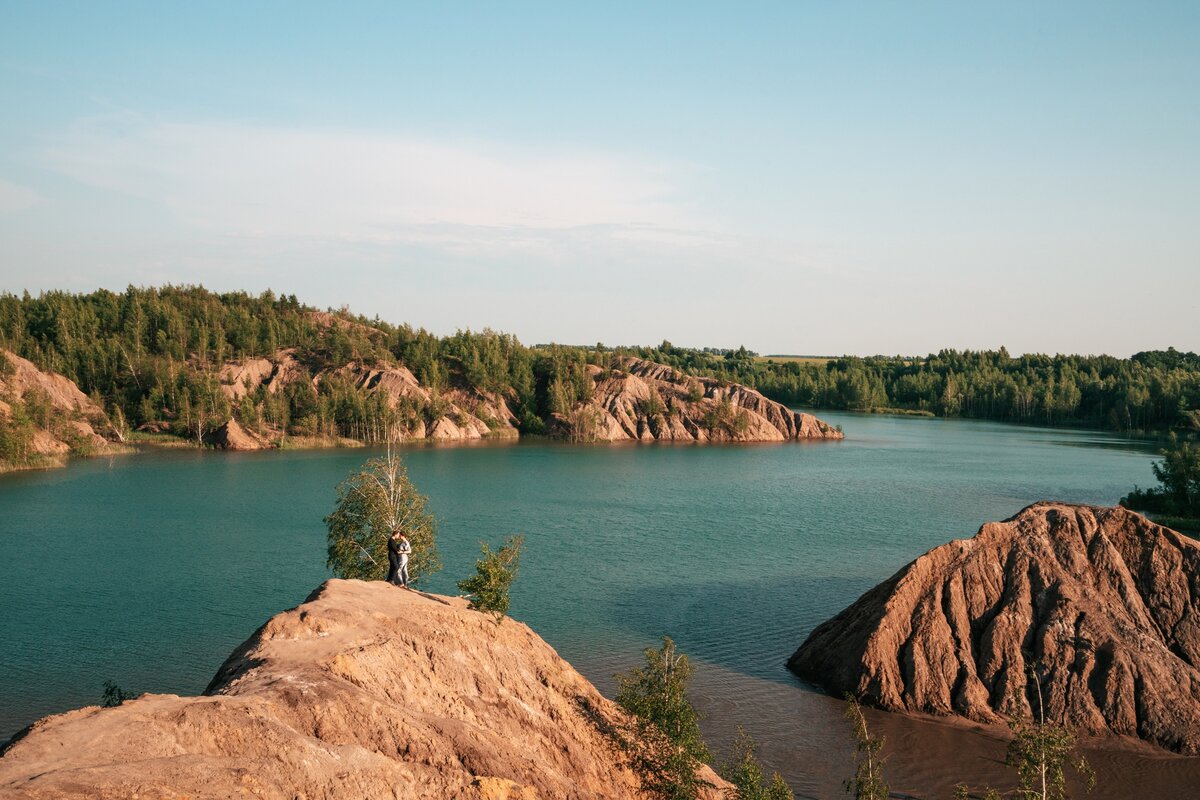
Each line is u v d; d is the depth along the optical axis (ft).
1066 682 166.71
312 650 95.04
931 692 171.53
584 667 188.34
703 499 443.73
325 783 69.05
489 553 140.26
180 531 331.77
